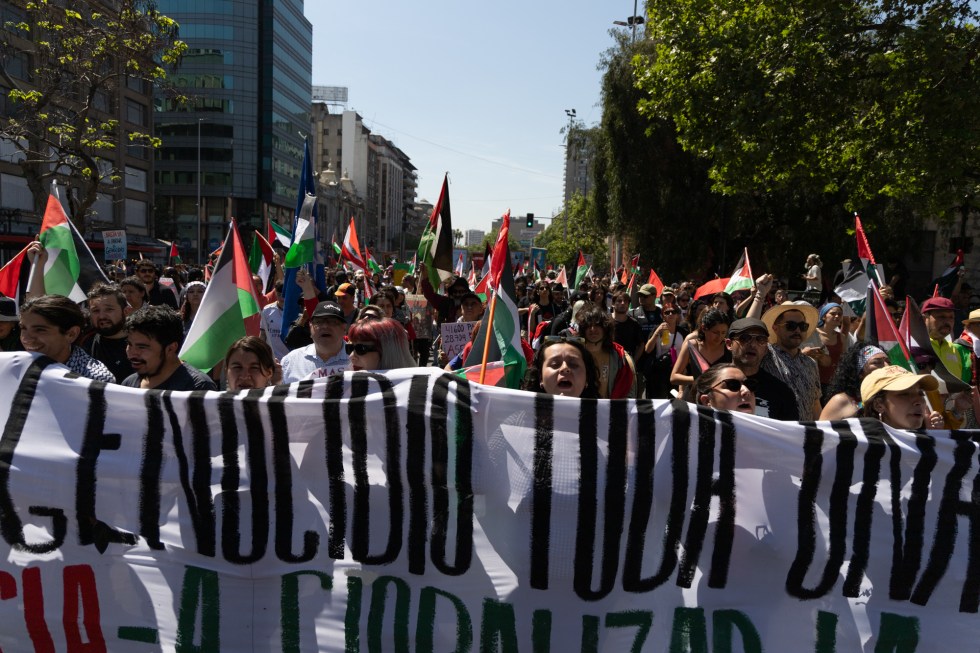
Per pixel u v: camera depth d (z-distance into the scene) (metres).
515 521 3.11
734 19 12.91
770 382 4.61
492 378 4.79
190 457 3.22
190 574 3.18
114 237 17.03
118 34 18.88
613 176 26.23
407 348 3.93
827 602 3.05
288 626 3.17
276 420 3.20
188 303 8.10
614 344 5.15
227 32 71.69
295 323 7.22
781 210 27.33
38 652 3.20
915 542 3.04
